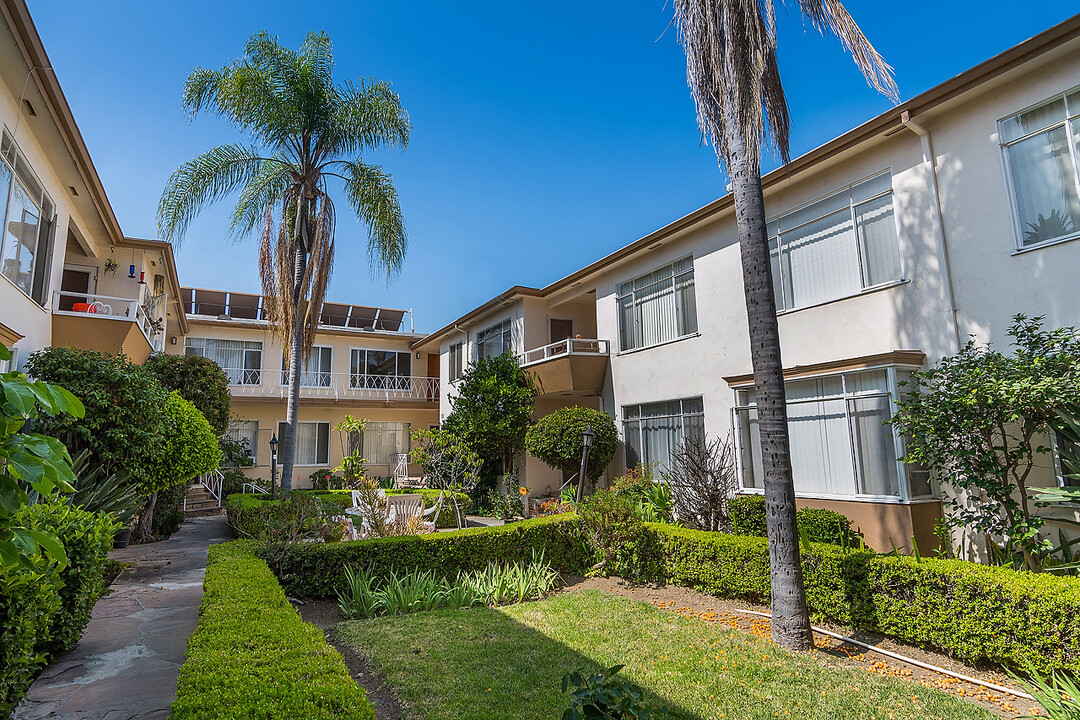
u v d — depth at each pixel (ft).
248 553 25.34
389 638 20.29
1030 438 24.38
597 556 32.19
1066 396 19.53
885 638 20.36
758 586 24.44
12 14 22.18
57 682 14.39
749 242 21.81
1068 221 24.34
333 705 10.57
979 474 22.35
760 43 20.83
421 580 26.48
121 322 37.17
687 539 27.71
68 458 7.88
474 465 47.42
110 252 46.70
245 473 75.41
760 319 21.39
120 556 32.91
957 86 27.17
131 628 18.88
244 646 13.24
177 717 9.57
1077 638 15.48
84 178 35.22
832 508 30.42
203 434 34.96
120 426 30.04
